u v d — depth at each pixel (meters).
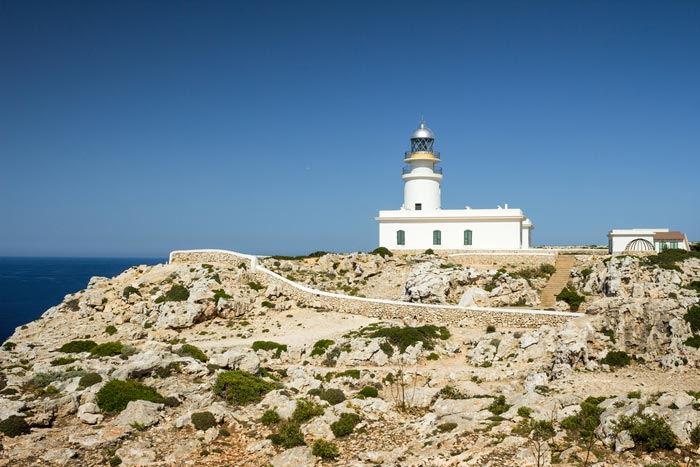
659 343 36.50
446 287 54.66
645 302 38.69
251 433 25.66
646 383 32.06
